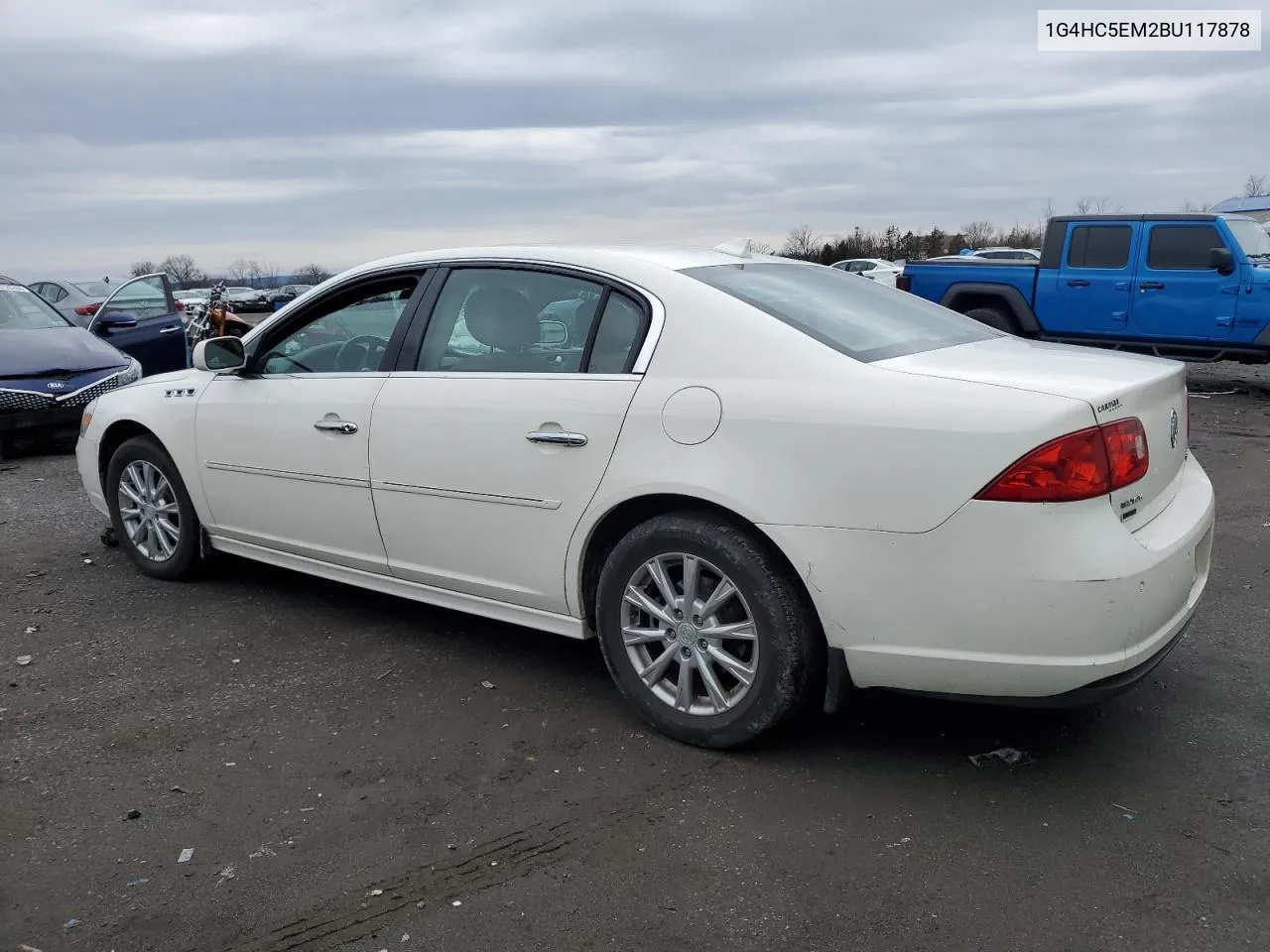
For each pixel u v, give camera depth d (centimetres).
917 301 403
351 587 498
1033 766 311
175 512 495
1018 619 268
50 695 374
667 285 335
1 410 857
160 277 1173
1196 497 324
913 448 276
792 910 244
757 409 300
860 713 349
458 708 360
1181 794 293
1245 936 231
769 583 300
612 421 326
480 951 232
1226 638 412
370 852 271
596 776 309
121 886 258
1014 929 235
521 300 367
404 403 382
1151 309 1127
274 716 355
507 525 356
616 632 336
